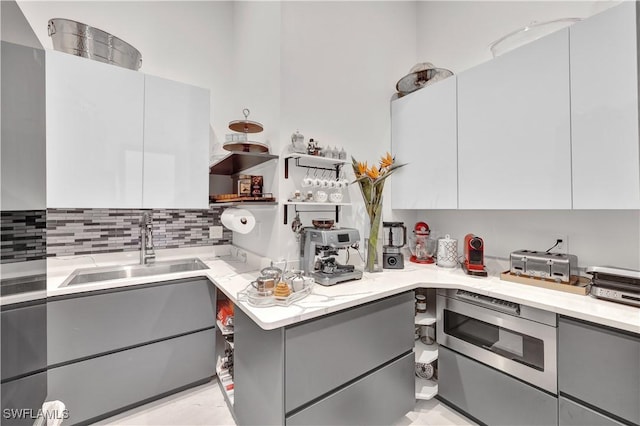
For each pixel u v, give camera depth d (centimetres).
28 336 69
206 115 209
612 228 150
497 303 143
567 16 169
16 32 63
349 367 127
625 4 118
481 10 212
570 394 118
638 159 115
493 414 144
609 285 126
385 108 230
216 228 256
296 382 109
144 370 165
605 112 124
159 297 170
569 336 118
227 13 271
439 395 172
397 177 224
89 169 168
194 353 183
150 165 187
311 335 113
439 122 194
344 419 125
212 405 170
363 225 216
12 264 61
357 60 215
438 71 204
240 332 140
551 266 150
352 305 126
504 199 159
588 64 129
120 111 177
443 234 235
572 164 134
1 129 57
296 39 185
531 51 148
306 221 189
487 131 167
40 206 77
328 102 199
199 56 256
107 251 208
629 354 103
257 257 202
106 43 178
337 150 197
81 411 147
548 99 142
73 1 206
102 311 153
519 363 135
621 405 105
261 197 174
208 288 188
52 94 158
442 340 170
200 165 206
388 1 237
